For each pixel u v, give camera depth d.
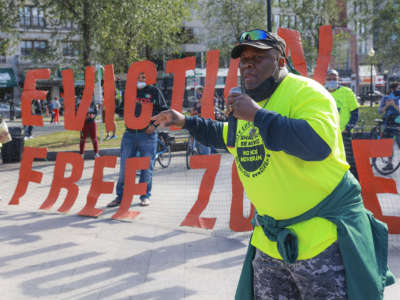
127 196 5.61
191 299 3.26
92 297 3.32
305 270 1.75
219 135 2.17
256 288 1.98
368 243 1.77
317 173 1.73
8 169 10.01
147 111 5.77
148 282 3.57
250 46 1.75
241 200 4.87
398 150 8.32
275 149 1.61
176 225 5.20
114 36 18.16
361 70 44.47
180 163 10.17
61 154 5.97
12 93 41.41
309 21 33.12
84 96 6.11
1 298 3.32
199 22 43.59
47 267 3.91
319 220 1.76
